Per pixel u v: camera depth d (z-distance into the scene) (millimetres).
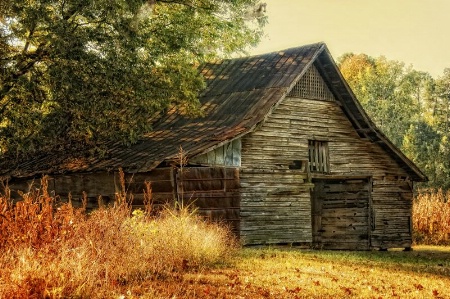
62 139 25109
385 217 28422
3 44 22172
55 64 21891
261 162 24609
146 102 24047
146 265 12898
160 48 25625
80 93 22219
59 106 23125
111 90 22922
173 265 14039
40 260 10242
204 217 22266
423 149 57781
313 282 13453
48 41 21609
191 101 25406
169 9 27500
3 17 21484
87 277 10391
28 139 23891
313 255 20703
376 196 28297
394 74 93562
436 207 32469
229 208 22422
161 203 22797
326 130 27406
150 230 14602
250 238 23688
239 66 28391
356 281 14195
